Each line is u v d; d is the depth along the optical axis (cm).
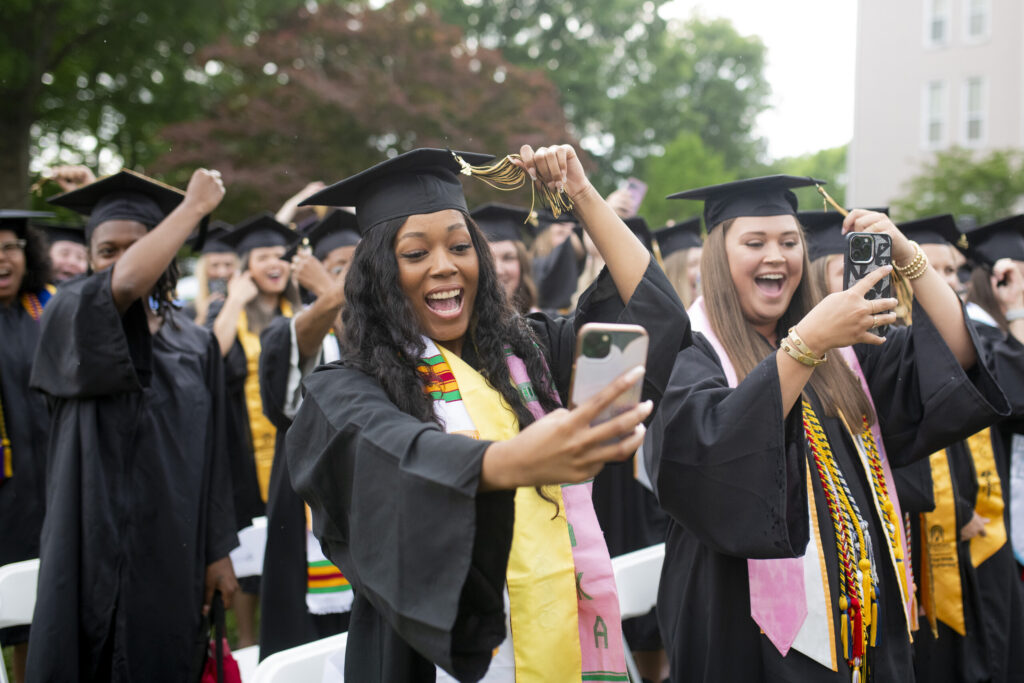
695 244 535
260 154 1328
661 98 3166
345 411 174
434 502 150
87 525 314
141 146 1591
